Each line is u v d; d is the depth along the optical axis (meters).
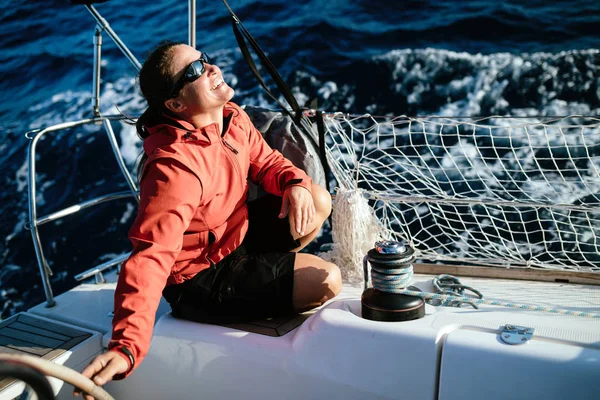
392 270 1.85
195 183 1.85
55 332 2.32
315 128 2.66
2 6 9.38
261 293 2.07
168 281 2.09
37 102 7.18
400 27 7.32
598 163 4.23
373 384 1.79
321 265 2.13
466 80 6.19
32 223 2.48
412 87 6.26
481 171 4.37
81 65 7.73
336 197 2.55
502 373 1.63
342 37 7.27
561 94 5.73
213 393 2.05
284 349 1.92
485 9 7.37
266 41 7.37
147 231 1.77
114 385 2.23
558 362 1.59
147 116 2.04
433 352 1.72
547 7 7.23
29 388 1.44
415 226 3.97
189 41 2.74
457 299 1.94
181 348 2.07
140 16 8.52
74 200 5.61
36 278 4.79
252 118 2.57
